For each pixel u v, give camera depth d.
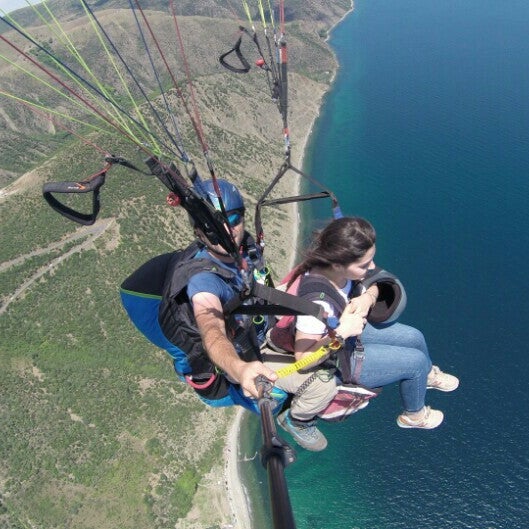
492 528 36.66
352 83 95.56
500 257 55.03
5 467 40.16
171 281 3.78
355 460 41.25
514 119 78.56
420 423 4.82
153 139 4.08
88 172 58.78
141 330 4.17
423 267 54.94
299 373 4.10
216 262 3.81
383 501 38.94
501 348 46.41
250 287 3.32
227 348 3.26
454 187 65.81
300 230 63.25
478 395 43.66
